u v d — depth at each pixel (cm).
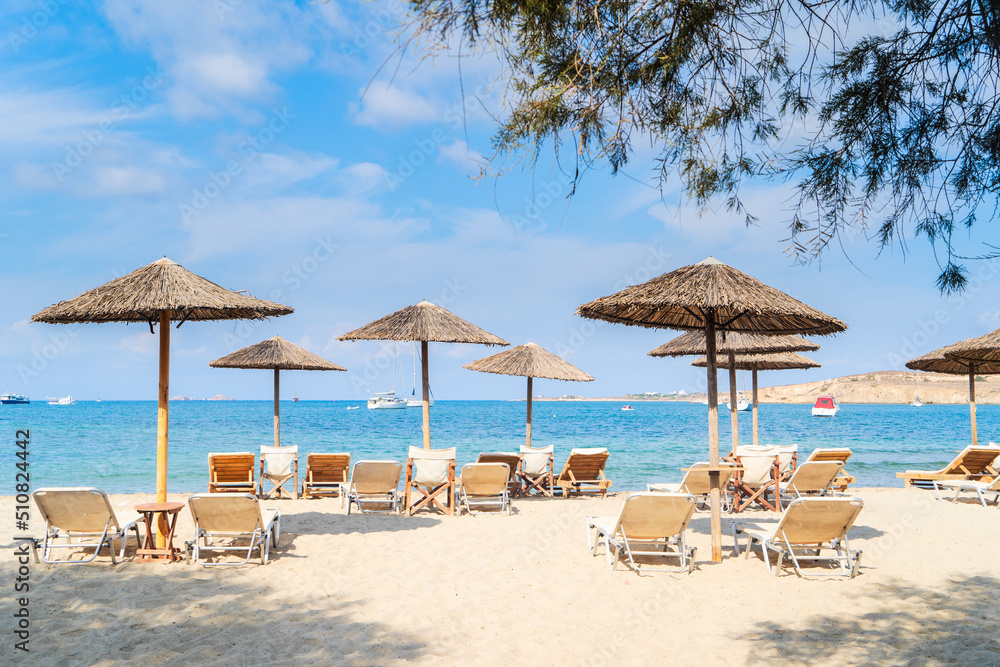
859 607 509
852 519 600
